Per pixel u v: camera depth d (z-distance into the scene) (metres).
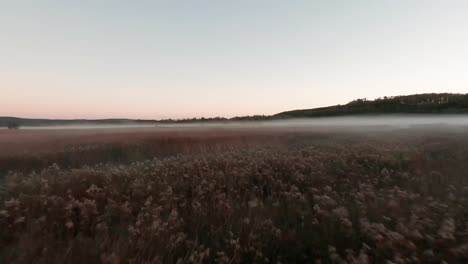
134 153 13.13
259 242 3.84
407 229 3.73
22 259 3.27
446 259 3.29
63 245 3.66
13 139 17.86
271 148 13.07
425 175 7.07
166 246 3.56
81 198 5.42
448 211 4.57
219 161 8.70
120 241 3.64
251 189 6.23
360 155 9.73
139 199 5.57
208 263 3.50
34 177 6.86
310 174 7.30
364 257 3.13
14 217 4.29
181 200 5.57
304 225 4.46
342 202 5.26
